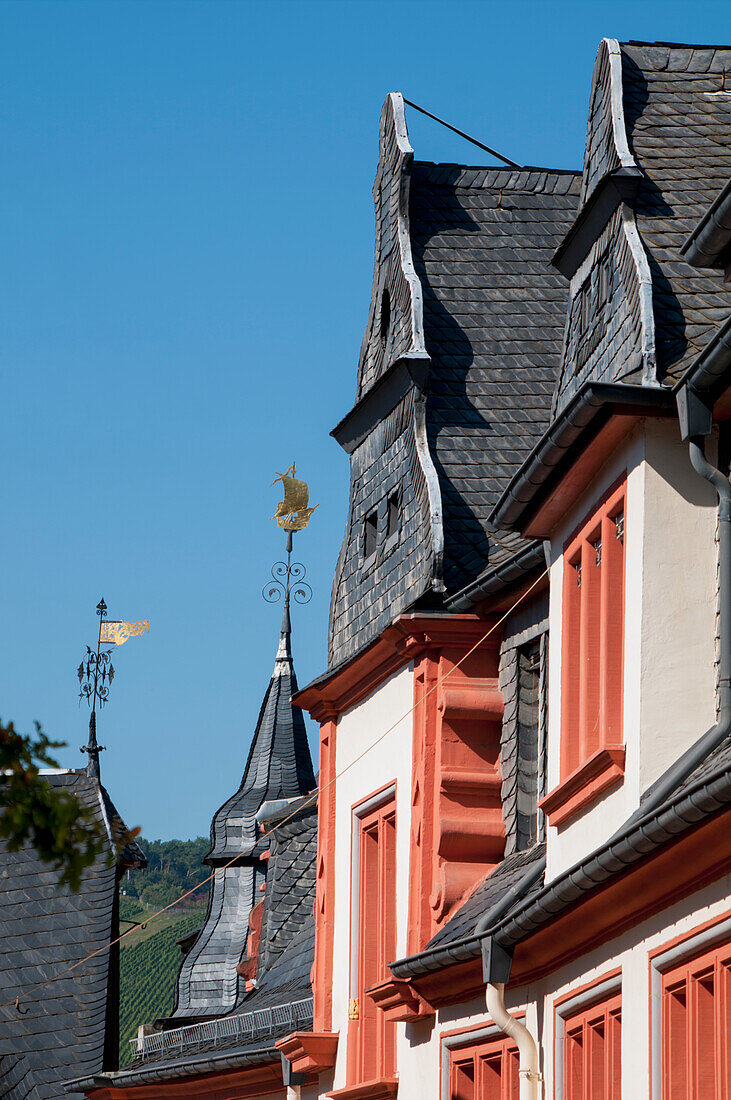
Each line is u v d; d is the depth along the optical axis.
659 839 14.14
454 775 22.50
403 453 25.30
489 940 18.55
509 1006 19.69
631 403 16.88
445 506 23.94
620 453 17.59
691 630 16.80
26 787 10.66
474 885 22.27
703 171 19.94
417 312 25.45
